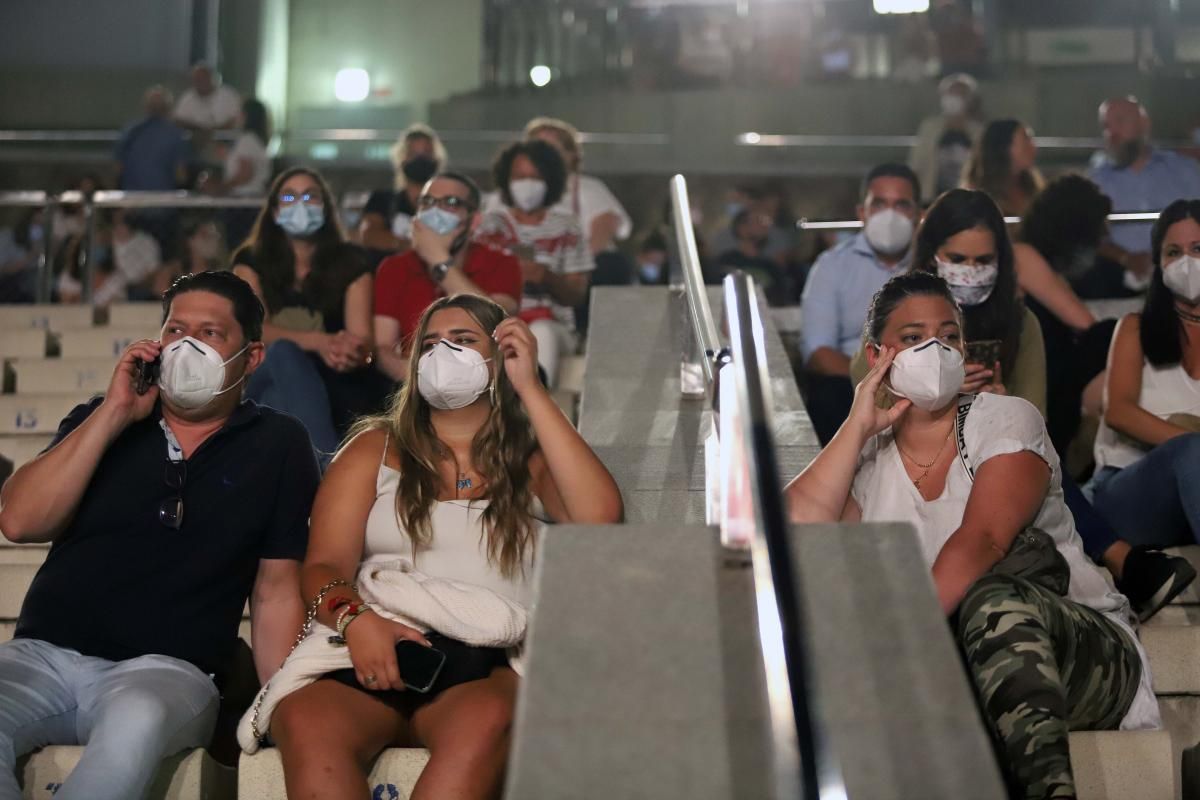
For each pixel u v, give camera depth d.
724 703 2.13
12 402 6.01
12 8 15.30
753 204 9.69
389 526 3.08
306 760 2.70
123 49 15.27
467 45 15.93
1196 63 14.42
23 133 13.34
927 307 3.24
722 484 2.65
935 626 2.27
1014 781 2.58
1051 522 3.16
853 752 2.09
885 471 3.23
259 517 3.26
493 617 2.91
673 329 5.29
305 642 2.93
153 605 3.16
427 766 2.70
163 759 2.95
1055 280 5.30
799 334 6.59
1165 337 4.29
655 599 2.29
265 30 15.55
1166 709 3.41
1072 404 5.00
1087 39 14.96
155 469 3.24
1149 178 7.78
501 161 6.38
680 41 14.99
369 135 13.68
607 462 4.00
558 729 2.10
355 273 5.18
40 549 4.54
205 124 11.41
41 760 2.96
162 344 3.31
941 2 14.46
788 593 2.02
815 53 14.75
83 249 8.25
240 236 8.24
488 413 3.21
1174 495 3.96
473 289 5.12
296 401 4.62
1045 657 2.65
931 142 10.11
